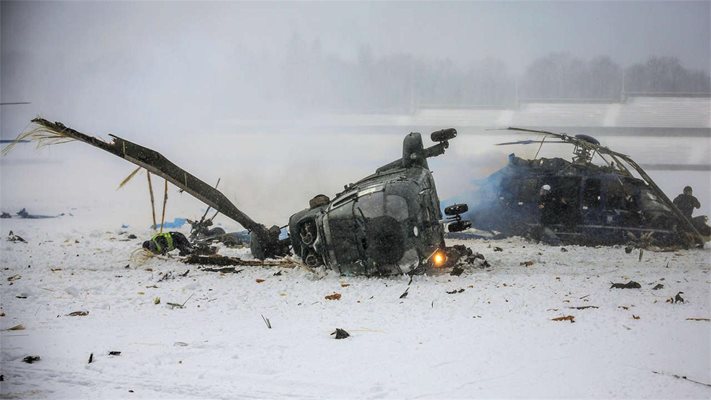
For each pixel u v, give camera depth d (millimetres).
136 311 11430
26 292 12625
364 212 14039
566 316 10617
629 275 14914
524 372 8180
